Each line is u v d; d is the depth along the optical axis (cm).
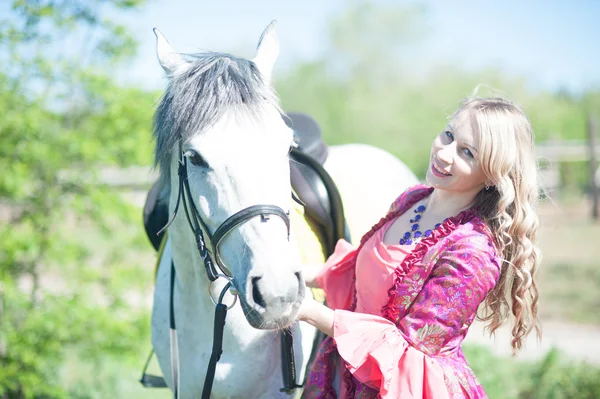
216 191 144
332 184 220
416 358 146
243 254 140
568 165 1231
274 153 145
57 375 387
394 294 154
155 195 233
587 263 760
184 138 148
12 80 344
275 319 136
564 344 498
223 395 177
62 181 360
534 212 154
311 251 199
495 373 387
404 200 174
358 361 145
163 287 206
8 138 341
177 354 188
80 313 344
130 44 368
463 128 153
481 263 147
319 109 2238
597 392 369
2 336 348
